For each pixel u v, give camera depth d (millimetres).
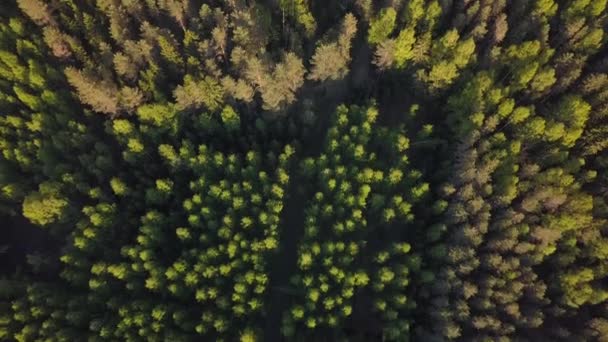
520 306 53656
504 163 56594
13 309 54062
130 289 54969
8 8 66812
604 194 56656
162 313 52719
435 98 64062
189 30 63375
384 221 58312
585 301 53875
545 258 55438
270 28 66000
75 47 62875
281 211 63812
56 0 65062
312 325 53062
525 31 62000
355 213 56375
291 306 57062
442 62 58938
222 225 56938
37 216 56875
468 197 54938
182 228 56000
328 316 54250
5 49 63469
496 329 51688
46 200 56188
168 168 60875
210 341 55719
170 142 62844
